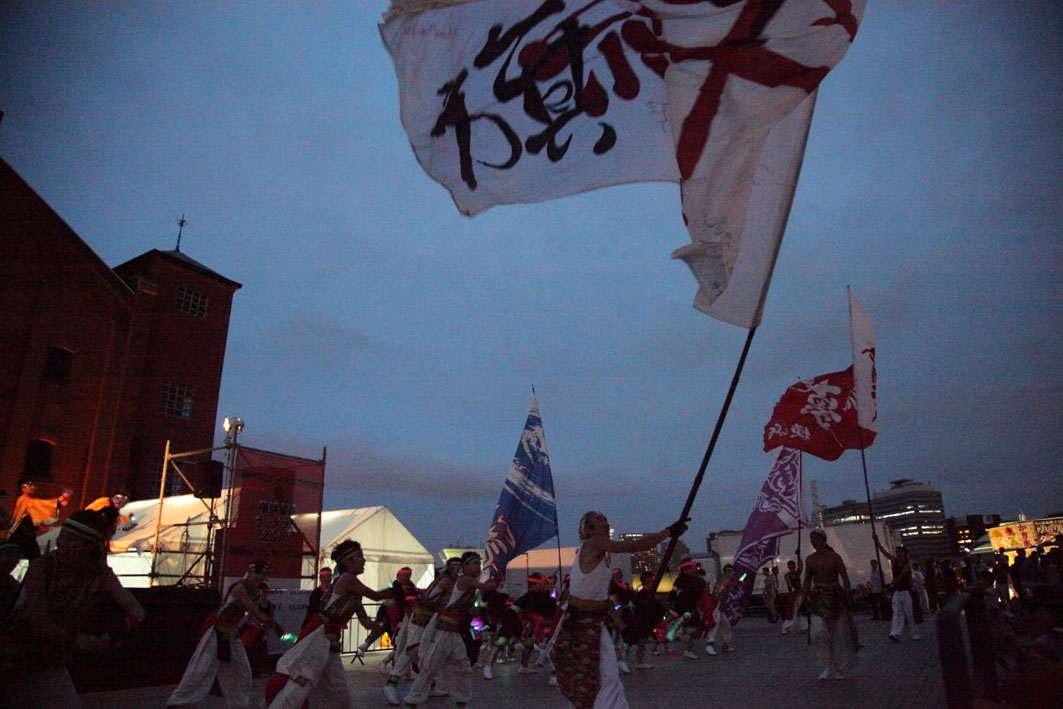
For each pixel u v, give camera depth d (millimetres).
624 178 5426
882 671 9430
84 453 22812
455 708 8445
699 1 5523
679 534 5129
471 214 5527
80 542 3834
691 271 5148
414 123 5570
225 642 7473
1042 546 14141
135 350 25406
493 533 13336
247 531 15164
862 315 15594
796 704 7164
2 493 7516
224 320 32406
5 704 3598
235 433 15328
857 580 28969
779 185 5156
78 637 3859
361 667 14719
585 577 5324
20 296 21469
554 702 8562
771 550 16859
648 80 5578
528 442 14125
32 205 21656
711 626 14625
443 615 8406
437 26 5680
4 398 20844
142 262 30297
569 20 5695
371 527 20531
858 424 15156
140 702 9484
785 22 5379
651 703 7762
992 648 3928
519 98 5629
